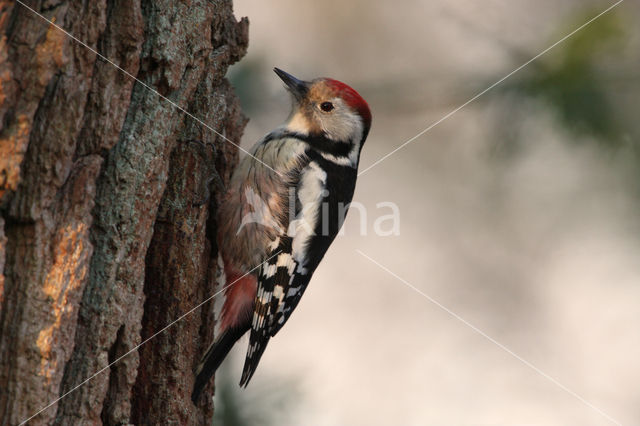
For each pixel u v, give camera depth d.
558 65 8.66
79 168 5.25
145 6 6.01
